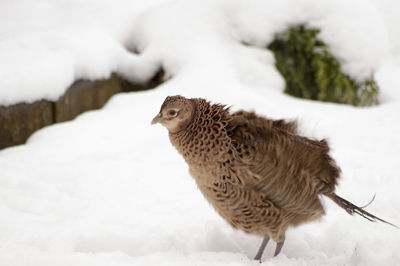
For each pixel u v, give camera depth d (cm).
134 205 798
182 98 636
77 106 1193
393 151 1008
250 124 626
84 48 1237
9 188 838
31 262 584
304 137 650
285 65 1396
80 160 955
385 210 813
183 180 901
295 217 659
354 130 1101
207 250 692
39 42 1211
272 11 1405
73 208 777
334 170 666
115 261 601
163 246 677
